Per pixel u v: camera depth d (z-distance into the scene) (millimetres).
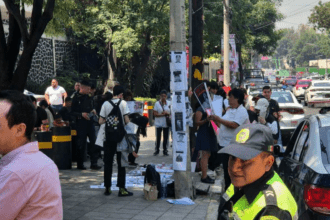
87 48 30828
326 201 3900
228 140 7289
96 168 10727
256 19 48812
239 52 41438
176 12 7645
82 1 19844
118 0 12844
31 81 25078
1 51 8453
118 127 7734
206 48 34188
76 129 10680
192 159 9859
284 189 2180
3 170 2236
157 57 31078
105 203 7480
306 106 33312
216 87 8680
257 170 2205
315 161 4293
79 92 10633
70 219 6559
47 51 27266
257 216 2137
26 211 2229
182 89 7656
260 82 42188
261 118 9023
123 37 24766
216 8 30156
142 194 8141
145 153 13703
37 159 2303
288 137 15445
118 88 7812
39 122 10766
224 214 2287
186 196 7676
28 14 21672
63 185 8883
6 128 2301
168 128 13273
